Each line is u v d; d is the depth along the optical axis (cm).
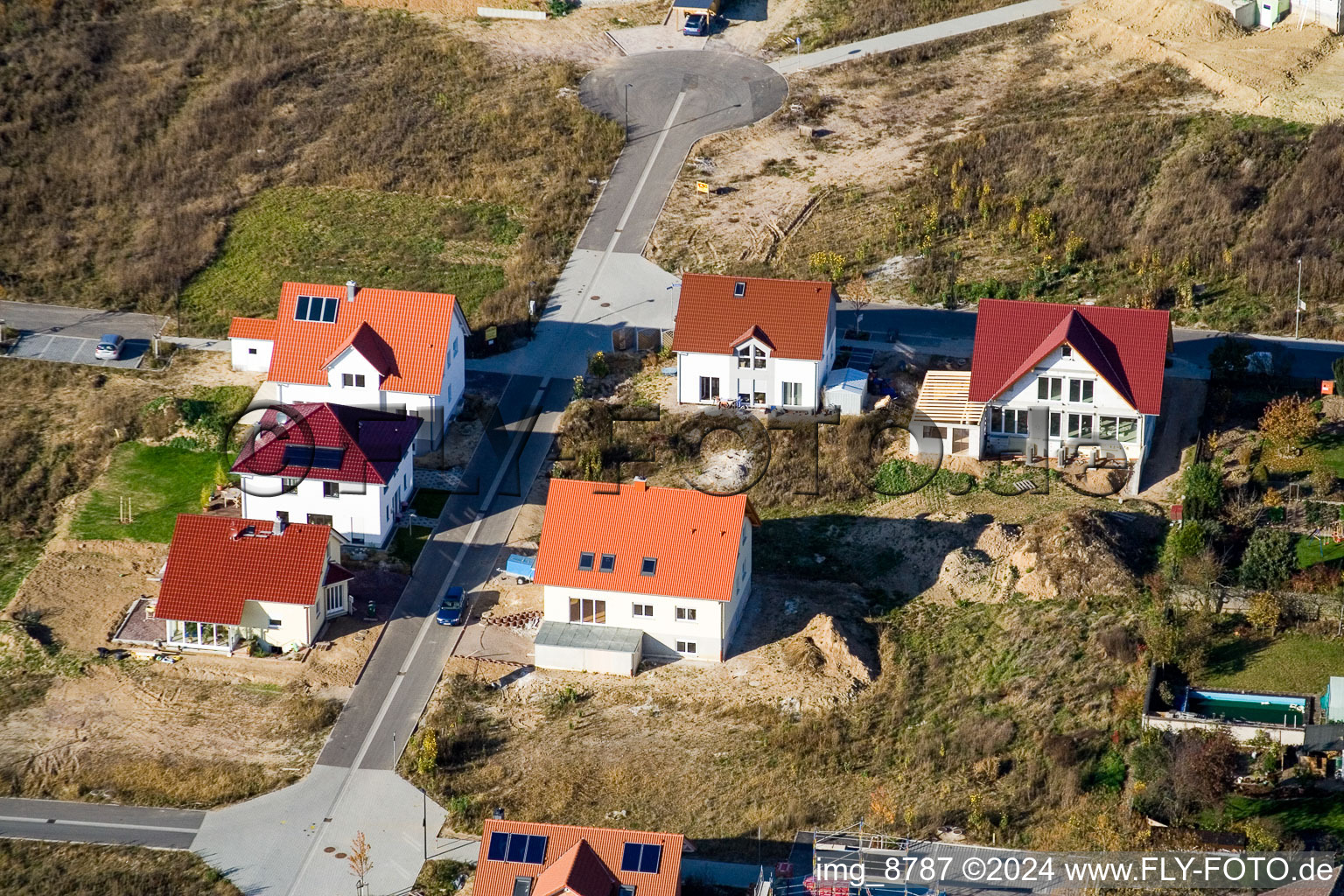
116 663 11706
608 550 11650
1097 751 10594
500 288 15588
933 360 14350
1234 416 13425
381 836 10375
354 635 11888
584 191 16712
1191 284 14938
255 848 10319
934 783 10500
